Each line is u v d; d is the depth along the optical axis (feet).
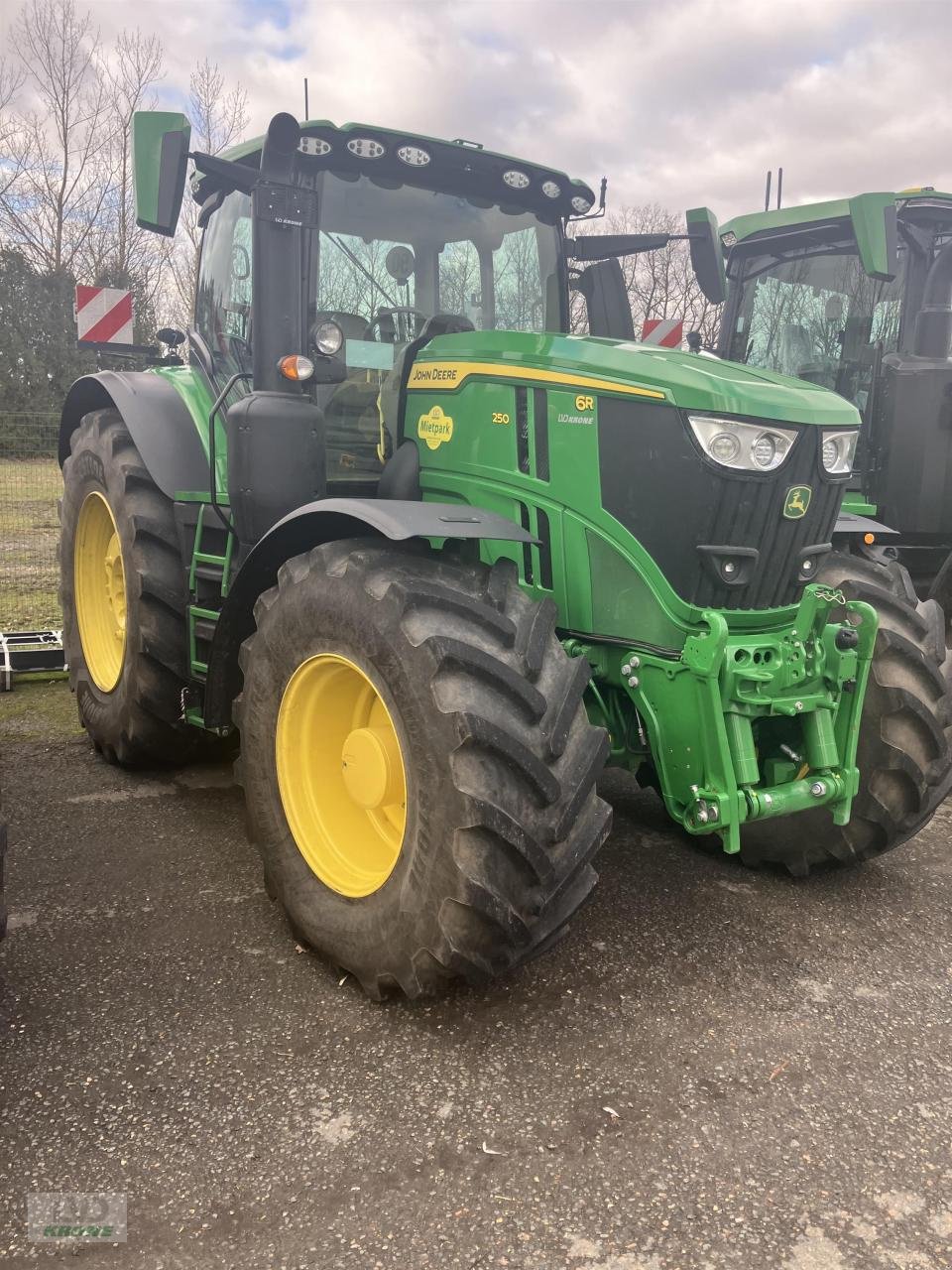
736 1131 6.78
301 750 9.19
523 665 7.83
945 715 10.31
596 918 9.87
